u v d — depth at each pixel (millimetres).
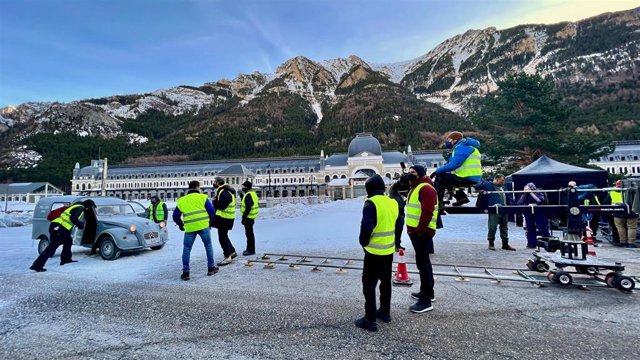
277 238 12633
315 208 32719
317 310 4738
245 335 3912
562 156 25047
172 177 107875
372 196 4332
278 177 103438
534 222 9672
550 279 5852
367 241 4055
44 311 4887
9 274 7312
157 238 9719
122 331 4113
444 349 3459
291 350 3502
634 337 3703
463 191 6363
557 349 3424
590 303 4902
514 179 15195
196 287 6062
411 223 4875
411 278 6613
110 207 10047
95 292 5832
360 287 5953
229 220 8234
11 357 3453
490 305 4855
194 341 3779
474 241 11148
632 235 9859
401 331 3957
